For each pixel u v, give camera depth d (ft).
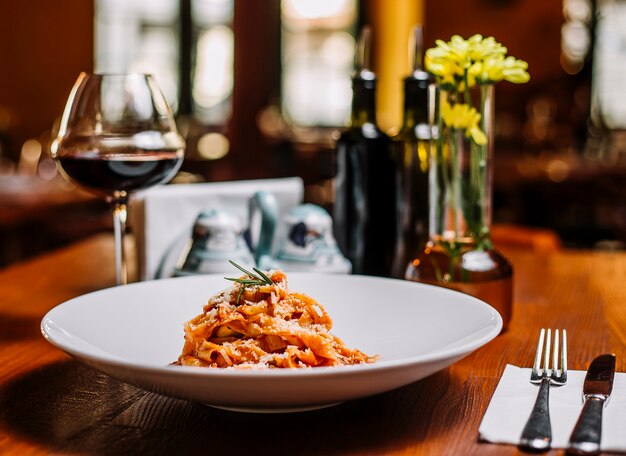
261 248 4.22
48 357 3.23
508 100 27.17
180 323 3.21
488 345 3.42
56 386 2.85
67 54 26.12
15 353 3.29
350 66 26.78
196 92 26.27
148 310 3.20
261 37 24.22
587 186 17.01
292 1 26.78
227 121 25.14
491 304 3.64
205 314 2.68
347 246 4.39
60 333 2.70
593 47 26.66
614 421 2.33
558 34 26.96
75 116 3.70
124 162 3.65
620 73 26.66
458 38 3.61
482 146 3.66
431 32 28.19
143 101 3.72
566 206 17.25
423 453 2.24
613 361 2.92
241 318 2.61
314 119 27.25
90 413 2.56
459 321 2.98
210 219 4.08
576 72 26.84
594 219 17.12
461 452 2.24
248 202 4.60
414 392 2.76
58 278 4.95
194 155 20.63
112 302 3.12
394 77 26.35
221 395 2.26
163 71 26.32
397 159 4.32
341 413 2.55
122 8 26.08
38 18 26.05
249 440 2.33
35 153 15.34
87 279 4.91
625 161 18.11
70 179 3.80
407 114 4.32
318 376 2.15
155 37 26.18
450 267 3.65
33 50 26.14
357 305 3.31
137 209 4.31
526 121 27.02
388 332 3.14
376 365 2.19
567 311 4.11
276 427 2.43
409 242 4.34
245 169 22.24
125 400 2.69
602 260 5.81
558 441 2.20
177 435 2.37
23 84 26.27
